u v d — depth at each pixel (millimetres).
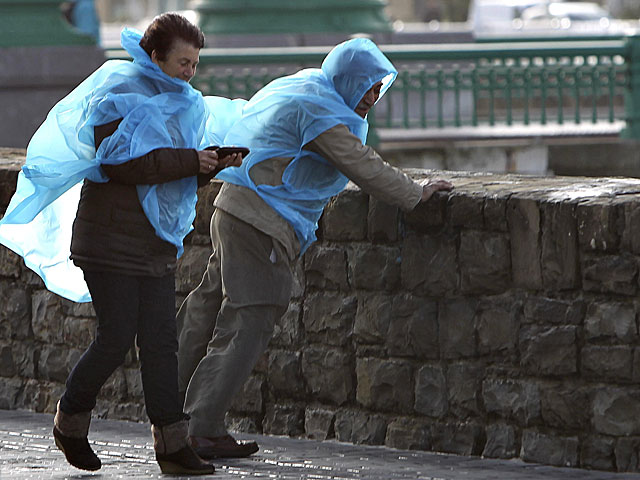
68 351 24344
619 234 18438
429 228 20156
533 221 19141
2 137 43031
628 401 18688
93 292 17406
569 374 19094
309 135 18734
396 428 20906
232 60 43562
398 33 54750
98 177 17094
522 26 115812
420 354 20547
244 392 22422
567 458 19234
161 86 17297
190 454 18109
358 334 21109
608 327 18688
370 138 44781
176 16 17266
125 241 17141
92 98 17031
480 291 19828
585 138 46625
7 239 18641
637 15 169625
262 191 18953
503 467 19219
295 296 21734
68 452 18094
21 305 24875
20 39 43062
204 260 22453
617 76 48094
